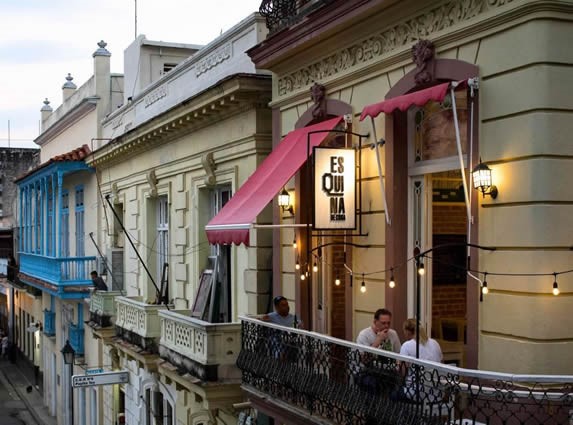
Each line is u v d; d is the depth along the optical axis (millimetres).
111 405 22609
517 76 7895
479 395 7191
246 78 13445
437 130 9625
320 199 10156
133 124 21719
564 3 7672
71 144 29328
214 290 15445
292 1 12211
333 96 11375
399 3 9547
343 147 11133
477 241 8344
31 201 33750
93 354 24953
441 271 10562
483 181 8094
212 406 12680
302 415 9836
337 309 12023
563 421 7137
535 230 7656
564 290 7695
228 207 12250
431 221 9883
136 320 17172
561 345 7652
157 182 19453
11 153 50156
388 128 10031
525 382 7121
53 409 32031
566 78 7734
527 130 7750
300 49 11828
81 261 25016
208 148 15992
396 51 9820
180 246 17797
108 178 24000
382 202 10172
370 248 10445
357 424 8672
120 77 25609
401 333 9906
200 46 23047
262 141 13867
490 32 8250
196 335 13039
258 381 11031
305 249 12375
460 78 8648
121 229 23031
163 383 16906
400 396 7914
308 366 9734
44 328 33656
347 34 10766
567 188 7734
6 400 35625
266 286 13883
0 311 51844
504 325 7980
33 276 29328
